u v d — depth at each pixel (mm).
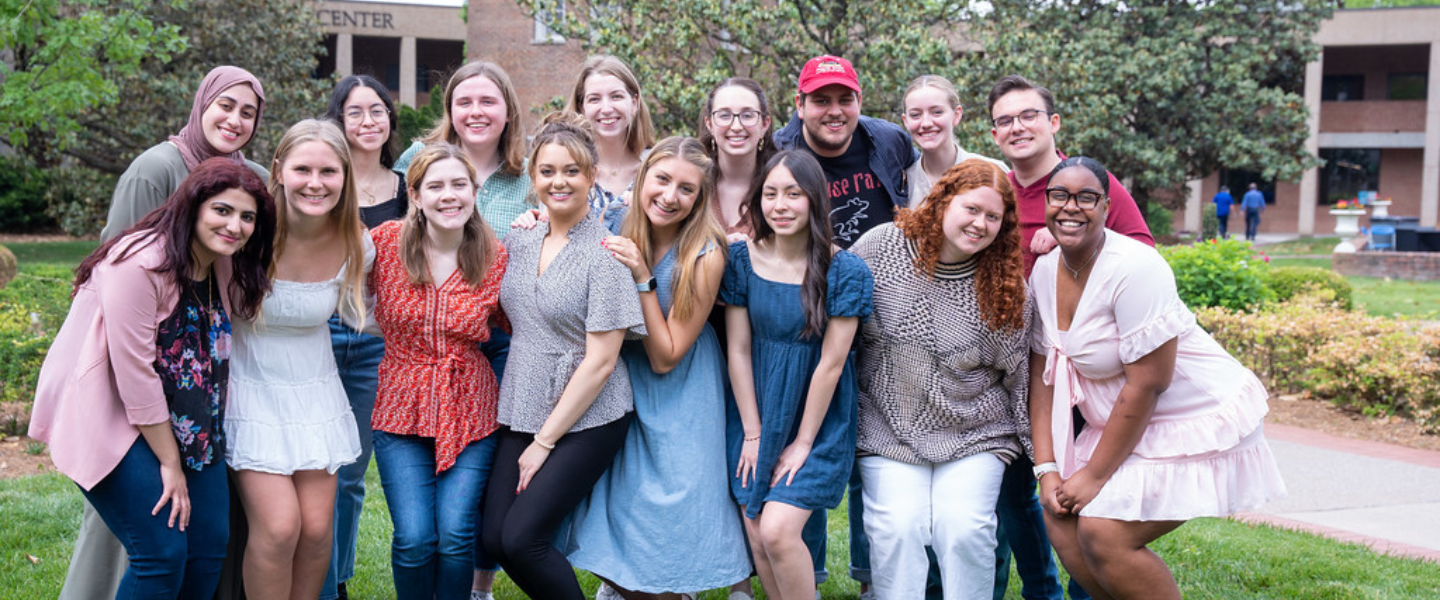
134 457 2982
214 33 18500
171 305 2980
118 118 18312
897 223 3578
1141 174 23484
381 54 37906
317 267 3297
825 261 3439
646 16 11781
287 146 3168
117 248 2943
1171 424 3307
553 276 3404
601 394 3461
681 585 3479
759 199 3506
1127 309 3207
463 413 3443
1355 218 21281
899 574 3453
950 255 3449
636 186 3516
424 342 3426
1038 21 24141
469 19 22531
